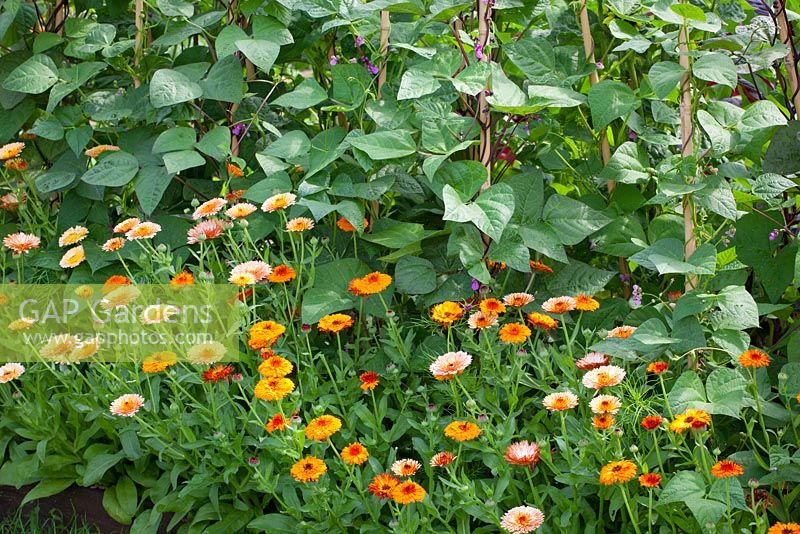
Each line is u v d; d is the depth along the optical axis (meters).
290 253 2.95
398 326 2.72
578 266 2.65
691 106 2.44
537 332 2.56
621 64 2.92
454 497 2.20
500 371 2.30
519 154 2.91
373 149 2.51
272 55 2.76
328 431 2.14
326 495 2.16
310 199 2.70
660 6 2.40
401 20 3.00
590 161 2.88
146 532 2.47
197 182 3.06
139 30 3.07
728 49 2.54
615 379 2.11
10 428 2.74
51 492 2.61
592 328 2.62
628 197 2.70
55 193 3.26
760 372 2.28
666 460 2.18
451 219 2.33
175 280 2.55
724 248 2.69
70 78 2.98
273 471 2.40
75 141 2.94
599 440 2.08
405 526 2.06
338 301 2.60
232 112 3.01
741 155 2.68
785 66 2.57
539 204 2.59
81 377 2.59
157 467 2.62
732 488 1.95
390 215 2.96
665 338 2.21
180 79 2.81
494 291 2.62
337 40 3.11
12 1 2.99
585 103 2.72
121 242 2.64
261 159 2.71
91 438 2.70
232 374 2.46
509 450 2.07
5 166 3.25
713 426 2.26
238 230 2.79
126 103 3.00
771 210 2.49
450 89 2.64
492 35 2.62
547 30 3.00
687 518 2.06
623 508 2.13
